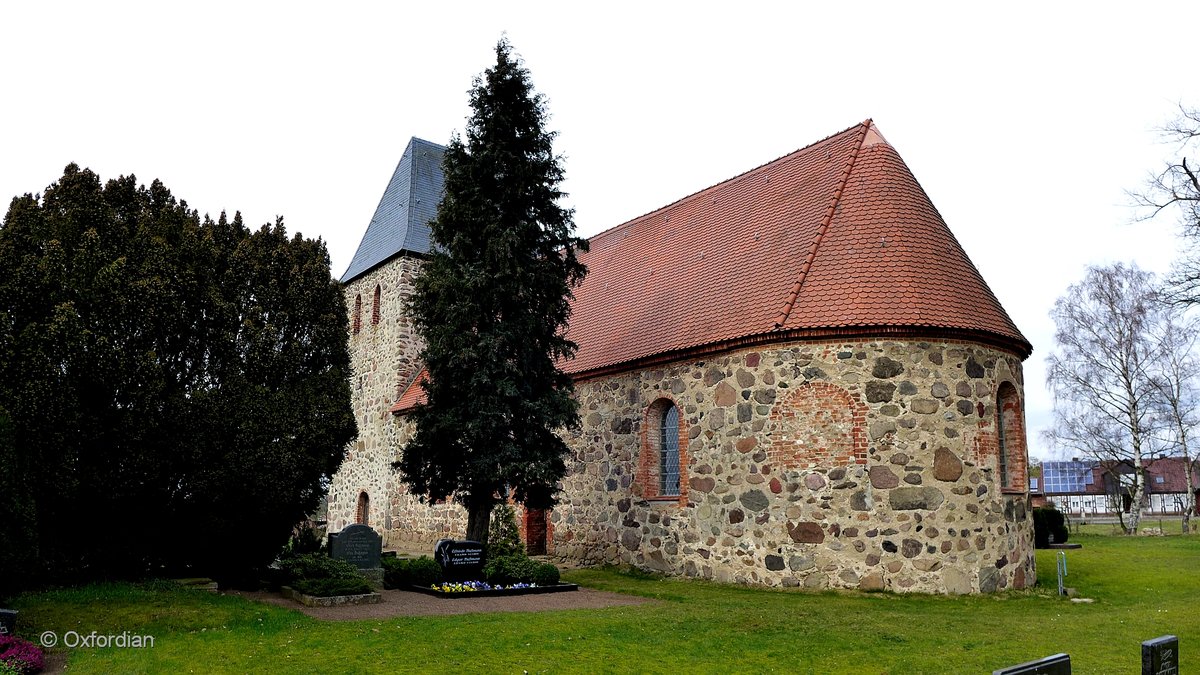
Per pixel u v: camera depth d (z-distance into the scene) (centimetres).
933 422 1542
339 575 1370
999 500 1584
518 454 1591
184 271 1355
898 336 1554
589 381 2088
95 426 1230
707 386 1750
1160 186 2252
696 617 1195
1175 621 1210
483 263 1634
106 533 1314
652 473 1883
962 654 988
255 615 1132
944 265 1662
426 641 998
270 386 1434
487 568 1542
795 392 1592
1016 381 1708
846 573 1513
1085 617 1264
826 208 1786
